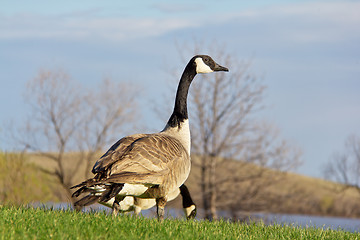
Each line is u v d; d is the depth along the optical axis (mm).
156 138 9273
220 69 11719
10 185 28281
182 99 10984
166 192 8953
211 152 31094
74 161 39750
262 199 32594
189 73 11422
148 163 8570
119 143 9125
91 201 8102
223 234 8797
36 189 30453
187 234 8148
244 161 31438
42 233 7262
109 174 8172
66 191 32750
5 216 8375
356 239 9906
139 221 8898
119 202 10328
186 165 9516
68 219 8359
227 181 31719
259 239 8820
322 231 10547
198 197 31375
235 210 31906
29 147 33438
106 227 7941
